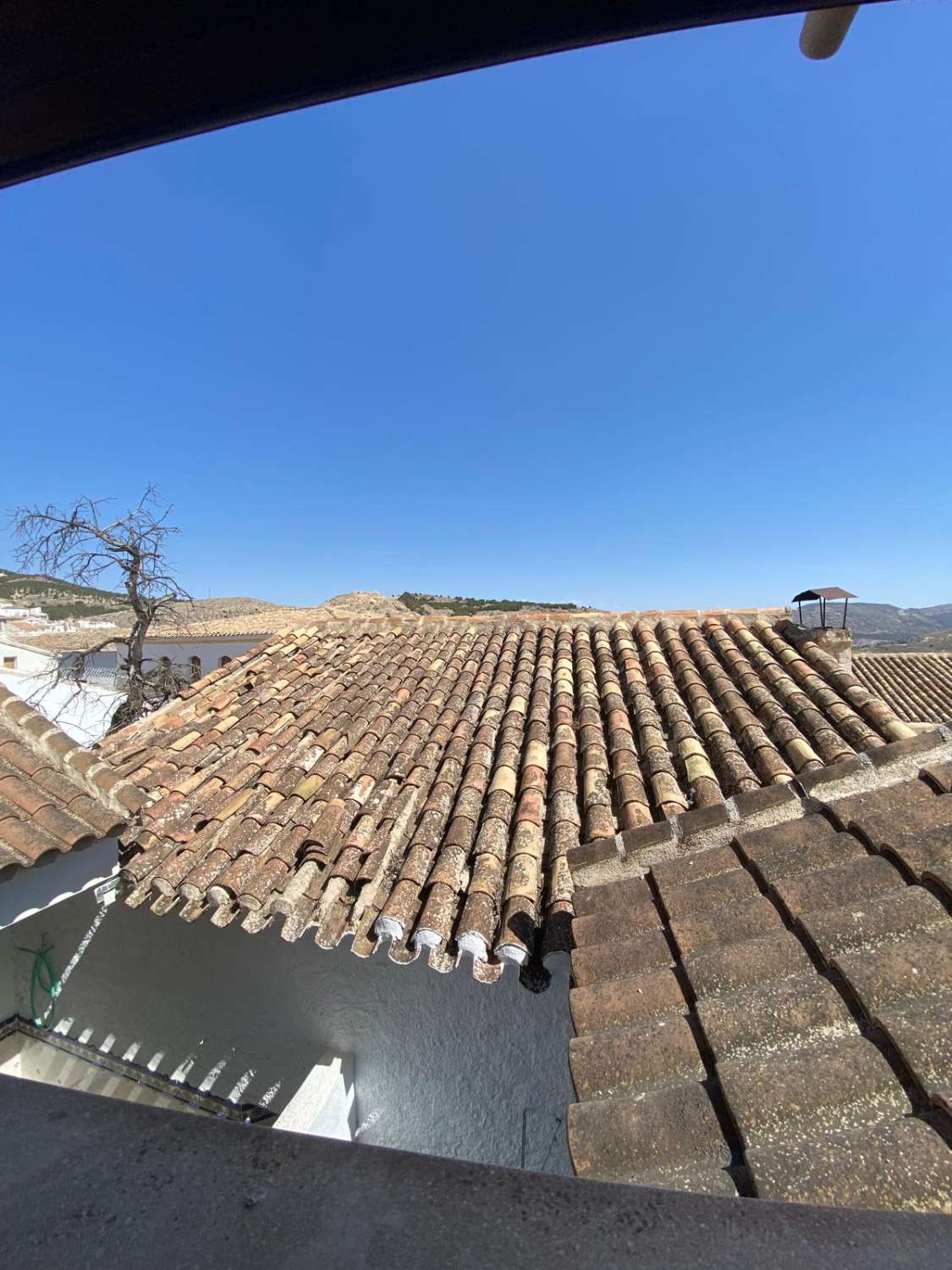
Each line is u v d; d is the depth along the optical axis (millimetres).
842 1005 1620
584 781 4602
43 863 3570
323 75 865
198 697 6957
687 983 1903
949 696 15516
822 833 2377
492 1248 697
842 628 5977
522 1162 4082
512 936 3357
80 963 5359
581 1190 782
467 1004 4281
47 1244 695
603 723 5477
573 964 2146
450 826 4371
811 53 1000
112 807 4031
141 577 16141
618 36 824
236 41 800
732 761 4480
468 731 5695
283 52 822
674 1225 736
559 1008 4125
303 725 6035
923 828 2148
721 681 5605
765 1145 1318
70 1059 5449
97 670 24406
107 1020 5270
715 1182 1295
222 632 18688
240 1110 4777
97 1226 715
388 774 5137
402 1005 4438
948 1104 1243
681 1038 1713
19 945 5602
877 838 2164
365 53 832
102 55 807
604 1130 1486
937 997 1539
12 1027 5617
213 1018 4926
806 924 1877
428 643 8102
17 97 852
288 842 4344
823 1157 1237
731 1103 1428
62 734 4359
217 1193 756
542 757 5031
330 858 4273
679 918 2168
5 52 788
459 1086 4270
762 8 792
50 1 731
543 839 4203
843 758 4297
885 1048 1466
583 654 7027
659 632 7145
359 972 4520
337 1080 4234
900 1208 1115
